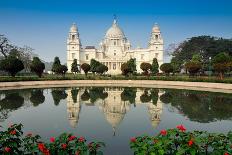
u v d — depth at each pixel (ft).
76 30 557.33
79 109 107.14
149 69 390.63
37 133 67.15
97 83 273.54
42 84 245.65
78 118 87.86
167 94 165.48
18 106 114.42
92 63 391.24
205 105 116.47
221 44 450.71
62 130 70.64
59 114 95.09
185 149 33.71
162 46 545.85
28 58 464.65
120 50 616.80
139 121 82.94
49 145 35.86
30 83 235.81
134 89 205.87
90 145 36.65
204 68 380.99
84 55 574.56
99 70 367.04
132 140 37.22
